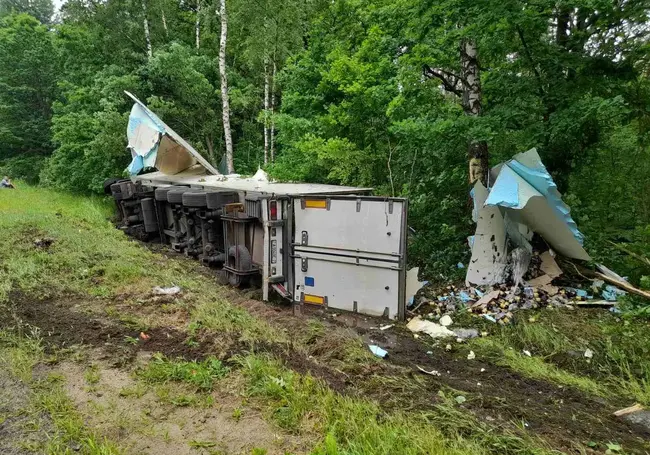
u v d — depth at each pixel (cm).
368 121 1080
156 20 1939
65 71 2105
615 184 830
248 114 1938
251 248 684
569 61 679
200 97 1764
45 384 357
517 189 555
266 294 625
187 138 1830
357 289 579
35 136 2559
